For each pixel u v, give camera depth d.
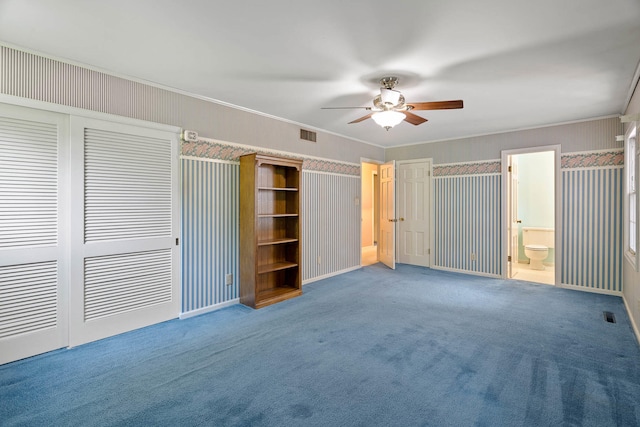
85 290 2.72
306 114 4.12
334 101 3.61
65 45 2.36
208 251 3.53
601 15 1.96
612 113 3.98
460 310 3.52
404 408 1.87
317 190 4.89
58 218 2.58
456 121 4.37
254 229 3.60
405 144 6.07
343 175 5.38
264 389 2.06
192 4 1.87
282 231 4.30
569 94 3.32
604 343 2.68
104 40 2.29
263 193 4.04
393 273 5.37
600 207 4.12
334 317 3.33
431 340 2.76
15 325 2.41
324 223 5.02
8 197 2.36
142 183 3.02
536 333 2.90
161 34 2.21
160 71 2.81
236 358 2.46
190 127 3.34
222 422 1.75
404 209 6.16
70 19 2.02
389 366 2.33
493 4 1.86
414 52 2.45
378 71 2.78
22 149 2.41
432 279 4.95
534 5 1.86
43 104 2.46
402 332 2.94
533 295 4.08
